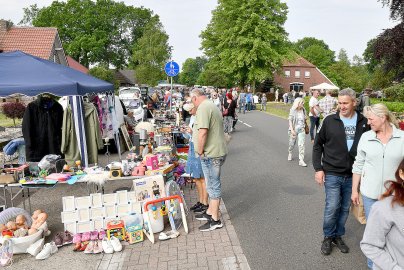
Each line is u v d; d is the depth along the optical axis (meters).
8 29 30.58
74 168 6.00
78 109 7.06
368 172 3.54
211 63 49.44
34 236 4.74
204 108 4.92
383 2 24.95
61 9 58.62
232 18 45.22
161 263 4.34
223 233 5.15
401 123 7.80
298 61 67.50
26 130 7.12
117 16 63.62
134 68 68.44
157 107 21.72
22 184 5.39
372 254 2.10
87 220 5.14
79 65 49.66
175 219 5.37
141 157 6.72
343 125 4.08
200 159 5.42
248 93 33.56
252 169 9.04
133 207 5.28
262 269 4.16
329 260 4.34
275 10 45.03
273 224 5.49
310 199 6.64
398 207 2.04
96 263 4.41
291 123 9.56
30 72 6.95
